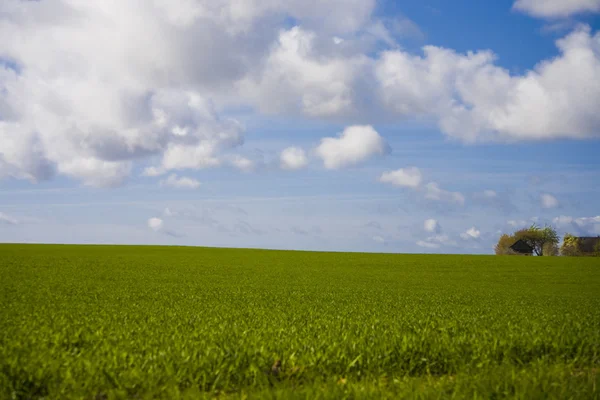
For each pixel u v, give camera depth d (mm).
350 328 12820
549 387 7266
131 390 7523
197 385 7723
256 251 83750
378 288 34531
